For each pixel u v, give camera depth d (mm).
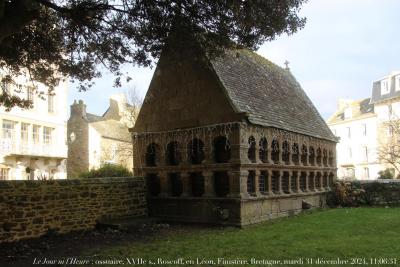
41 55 13258
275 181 17562
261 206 16078
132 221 15328
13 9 9297
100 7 11453
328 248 10336
